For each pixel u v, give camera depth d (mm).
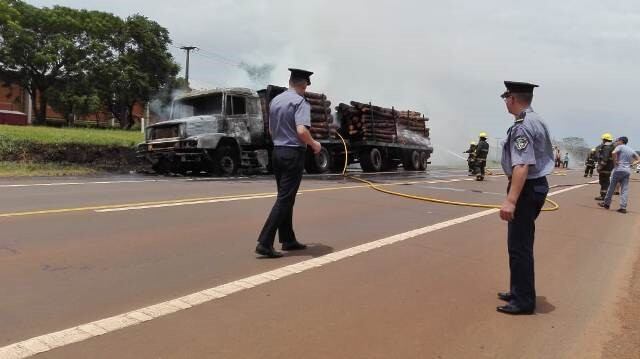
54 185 11938
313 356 3463
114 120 41281
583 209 12195
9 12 32875
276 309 4285
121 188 11703
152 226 7328
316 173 21359
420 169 28719
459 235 7781
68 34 34656
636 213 12078
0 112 32344
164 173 17828
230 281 4984
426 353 3609
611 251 7344
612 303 4906
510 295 4594
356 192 12828
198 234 6969
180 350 3455
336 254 6215
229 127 17875
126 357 3316
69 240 6293
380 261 5996
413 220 9000
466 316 4367
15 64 33500
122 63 35469
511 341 3902
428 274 5551
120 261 5500
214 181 14547
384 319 4191
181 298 4453
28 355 3291
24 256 5531
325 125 21391
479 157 19562
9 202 9023
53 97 33969
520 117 4398
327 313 4254
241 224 7773
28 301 4242
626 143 12352
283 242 6305
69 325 3793
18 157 16641
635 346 3910
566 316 4500
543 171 4430
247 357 3396
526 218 4457
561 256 6879
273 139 5969
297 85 5898
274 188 12680
